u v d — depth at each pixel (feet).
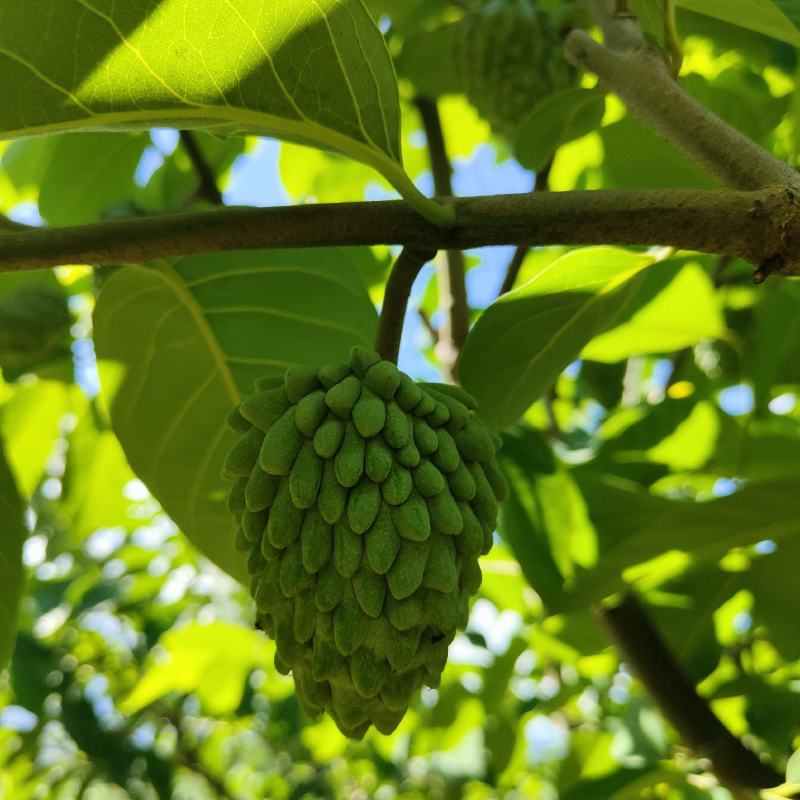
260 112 0.73
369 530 0.68
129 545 2.33
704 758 1.11
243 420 0.79
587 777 1.27
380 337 0.76
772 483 1.00
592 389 1.75
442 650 0.70
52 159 1.61
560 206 0.69
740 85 1.35
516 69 1.38
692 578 1.20
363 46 0.70
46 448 1.61
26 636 2.31
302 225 0.71
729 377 1.51
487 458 0.76
